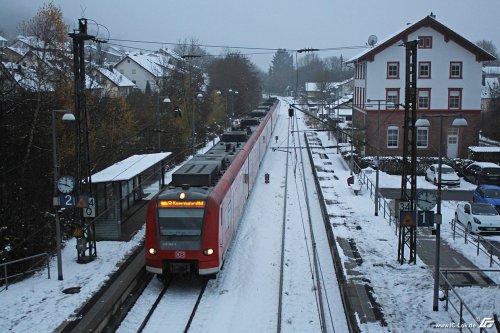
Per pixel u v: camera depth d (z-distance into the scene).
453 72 46.84
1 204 21.33
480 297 15.56
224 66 81.31
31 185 24.17
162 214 17.66
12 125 24.16
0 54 32.34
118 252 20.36
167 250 17.41
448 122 47.34
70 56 37.72
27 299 15.82
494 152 44.94
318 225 26.20
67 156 30.22
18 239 19.39
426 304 15.62
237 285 18.19
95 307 15.05
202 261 17.45
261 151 41.97
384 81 47.06
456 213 27.69
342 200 31.41
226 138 32.38
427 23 46.03
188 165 21.00
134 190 26.05
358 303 15.84
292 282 18.45
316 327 14.91
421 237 24.08
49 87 32.59
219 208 18.14
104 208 21.89
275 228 25.44
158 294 17.42
